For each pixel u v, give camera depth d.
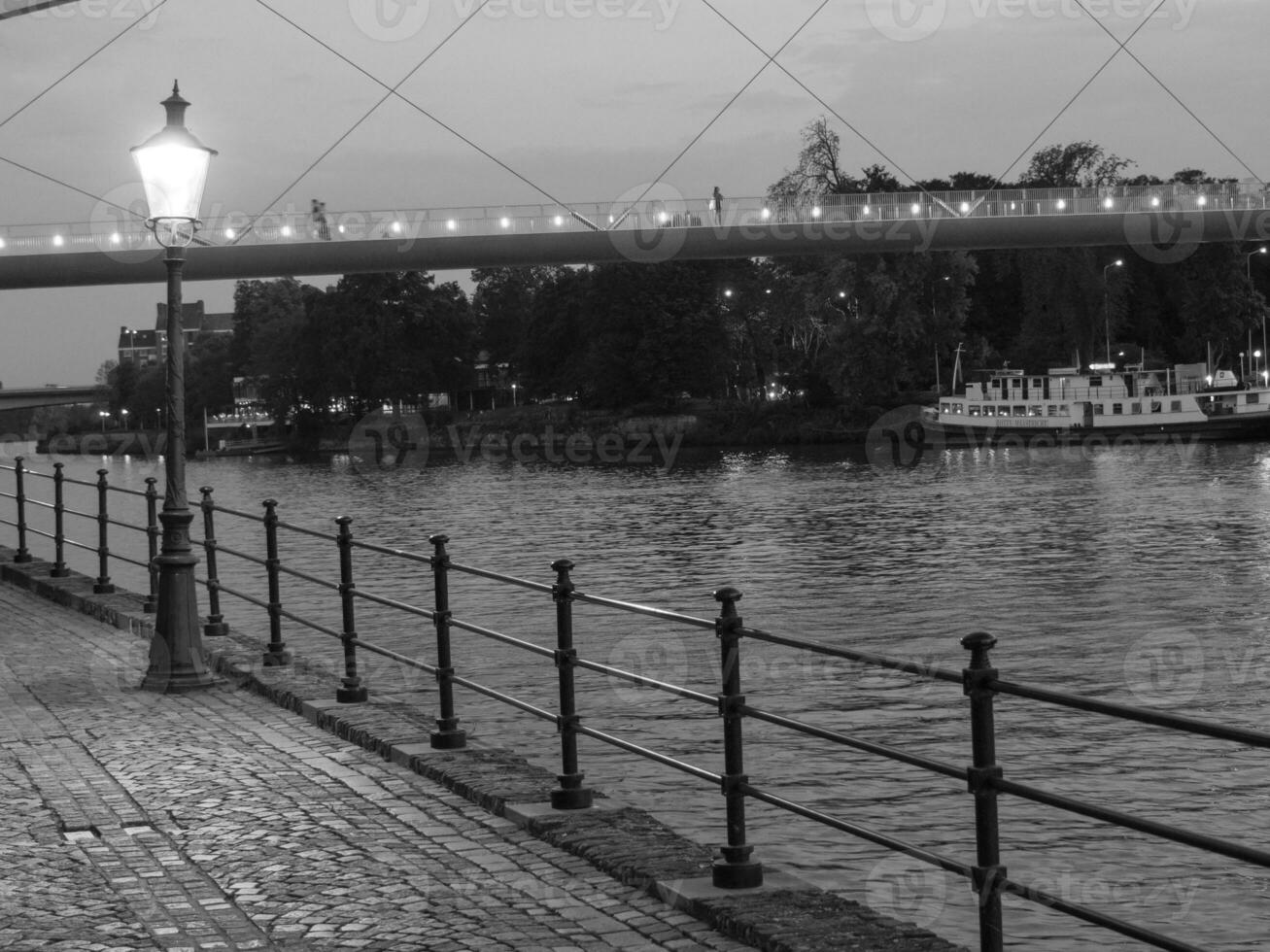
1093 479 70.06
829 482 75.19
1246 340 113.81
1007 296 114.25
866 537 48.16
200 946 6.17
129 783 9.20
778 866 11.53
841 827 6.07
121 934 6.34
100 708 11.84
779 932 6.01
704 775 6.95
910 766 15.33
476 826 8.12
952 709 18.83
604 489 77.31
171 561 12.65
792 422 111.25
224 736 10.65
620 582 39.03
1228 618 29.47
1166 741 16.89
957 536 47.50
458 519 61.69
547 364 134.00
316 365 141.62
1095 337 98.50
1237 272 102.00
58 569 20.41
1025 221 76.19
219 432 167.00
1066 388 94.12
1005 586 35.25
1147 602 31.89
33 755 10.10
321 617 29.30
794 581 37.66
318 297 141.88
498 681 21.25
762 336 118.00
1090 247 96.50
